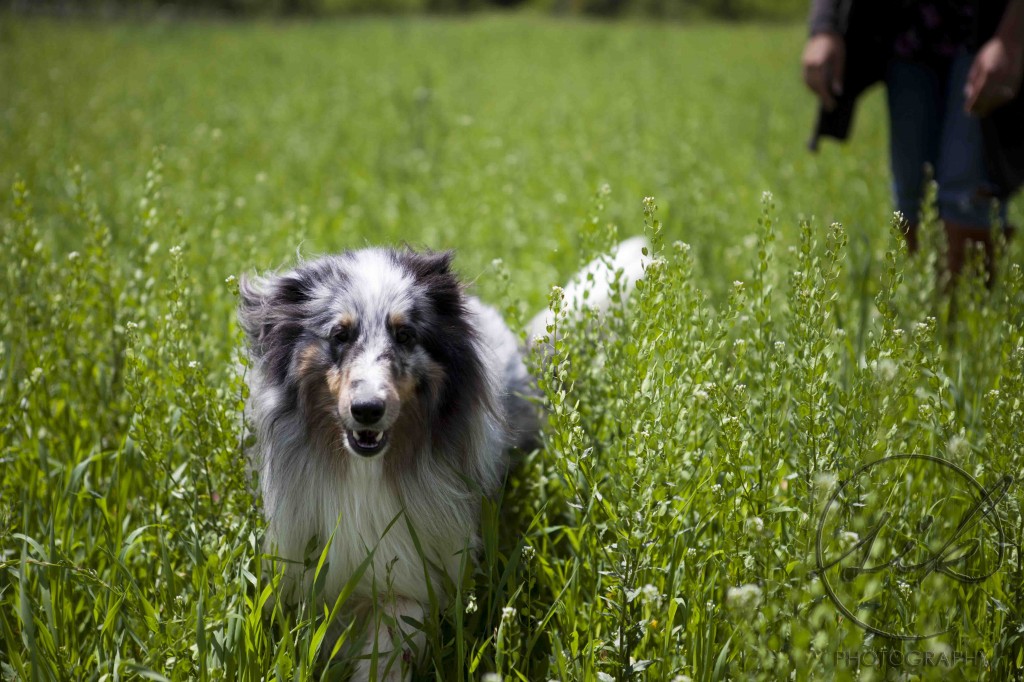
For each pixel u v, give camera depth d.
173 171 8.87
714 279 5.37
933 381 3.01
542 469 3.69
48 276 4.44
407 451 3.33
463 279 4.36
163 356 3.53
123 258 5.62
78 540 3.37
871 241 6.49
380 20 45.34
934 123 5.18
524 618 3.32
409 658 3.13
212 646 2.82
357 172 9.58
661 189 8.62
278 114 14.01
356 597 3.42
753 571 2.77
